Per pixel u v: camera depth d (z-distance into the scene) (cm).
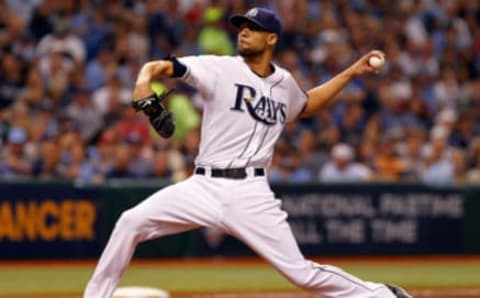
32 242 5569
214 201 2789
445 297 4344
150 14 7312
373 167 6481
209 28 7012
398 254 6100
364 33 7931
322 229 5972
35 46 6981
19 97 6631
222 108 2795
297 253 2809
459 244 6203
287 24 7606
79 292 4419
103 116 6394
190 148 5941
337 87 3058
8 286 4625
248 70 2831
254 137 2816
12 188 5547
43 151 5844
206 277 5053
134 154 5834
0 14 6962
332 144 6588
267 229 2786
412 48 7962
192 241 5800
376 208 6066
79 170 5850
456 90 7831
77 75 6650
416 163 6588
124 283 4769
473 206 6234
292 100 2947
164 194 2809
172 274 5166
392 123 7269
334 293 2842
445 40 8244
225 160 2794
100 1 7319
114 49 7050
